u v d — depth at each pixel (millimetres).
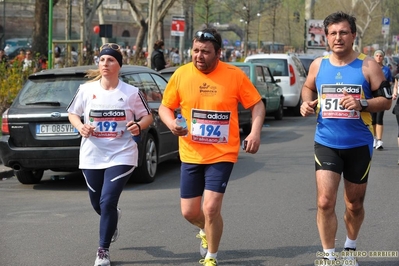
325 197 9398
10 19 90000
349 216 9992
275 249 11102
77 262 10508
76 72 16344
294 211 13844
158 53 33000
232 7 81000
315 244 11383
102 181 10500
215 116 9453
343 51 9430
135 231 12328
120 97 10453
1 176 18297
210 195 9398
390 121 34469
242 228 12477
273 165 20016
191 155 9562
